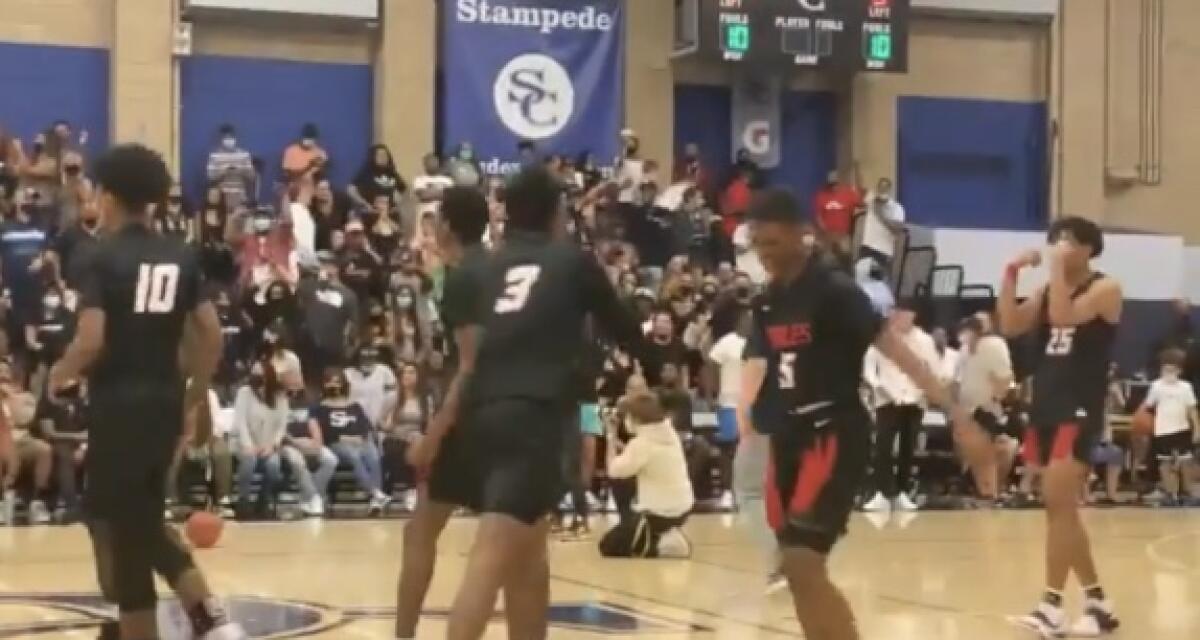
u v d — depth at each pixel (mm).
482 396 5648
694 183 21172
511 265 5789
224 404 16703
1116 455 19375
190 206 19500
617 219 19938
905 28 21875
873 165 23266
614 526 13703
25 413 15203
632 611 9117
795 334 5789
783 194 5805
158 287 6082
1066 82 24062
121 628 6266
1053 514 8562
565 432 5676
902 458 17844
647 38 22219
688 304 18250
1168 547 13773
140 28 20312
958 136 23797
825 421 5770
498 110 21547
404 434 16734
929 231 21766
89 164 20078
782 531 5812
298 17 21078
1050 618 8547
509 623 6168
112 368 6055
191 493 15977
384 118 21109
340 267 18203
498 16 21547
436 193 19281
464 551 12523
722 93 22828
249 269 17812
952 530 15117
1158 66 24344
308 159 20328
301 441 16203
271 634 8008
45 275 16422
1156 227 24328
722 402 17266
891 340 5832
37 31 20203
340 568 11203
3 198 17844
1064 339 8539
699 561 12008
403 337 17562
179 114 20609
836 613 5785
